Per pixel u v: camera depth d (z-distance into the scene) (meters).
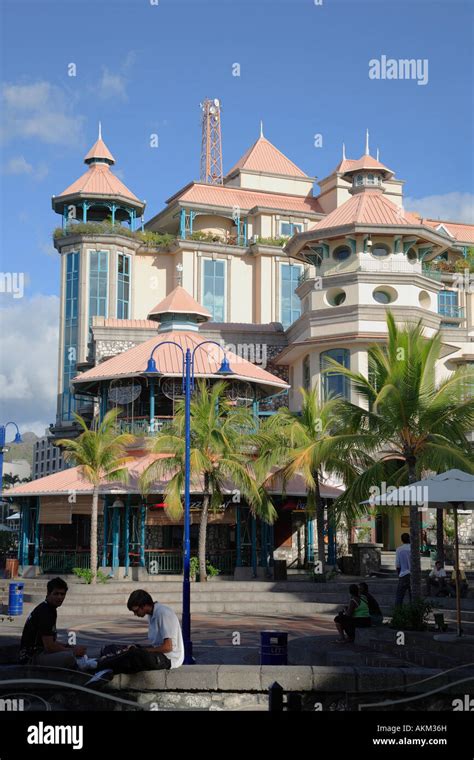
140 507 37.12
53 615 12.74
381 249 50.94
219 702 12.45
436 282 51.56
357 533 44.62
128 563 36.38
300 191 73.81
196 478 35.88
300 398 51.19
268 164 74.00
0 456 45.75
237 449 35.19
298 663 17.94
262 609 29.59
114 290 62.06
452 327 59.84
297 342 49.16
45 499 39.03
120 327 53.19
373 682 12.49
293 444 34.94
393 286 49.38
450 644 16.66
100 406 42.16
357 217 50.62
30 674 12.35
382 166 53.94
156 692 12.46
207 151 82.12
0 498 44.22
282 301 65.44
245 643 20.89
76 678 12.35
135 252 64.62
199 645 20.42
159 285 65.69
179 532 39.25
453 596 30.23
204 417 34.31
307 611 29.34
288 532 42.38
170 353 41.62
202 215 68.50
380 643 18.94
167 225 70.94
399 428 24.98
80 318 61.34
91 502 38.00
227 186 71.19
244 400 42.84
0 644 13.69
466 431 25.66
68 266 62.84
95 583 33.41
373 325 48.44
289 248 53.44
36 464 155.12
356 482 25.67
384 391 23.89
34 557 39.38
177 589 32.31
